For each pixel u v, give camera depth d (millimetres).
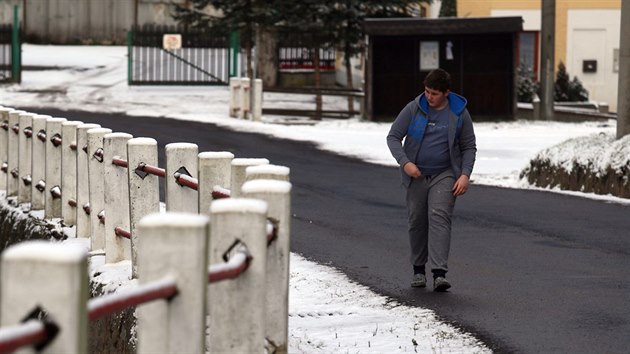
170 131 39875
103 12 74375
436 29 47281
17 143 24375
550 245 18844
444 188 14992
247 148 35750
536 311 13797
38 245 5883
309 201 24578
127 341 13406
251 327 8477
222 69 62219
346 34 51375
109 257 16797
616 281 15750
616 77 64875
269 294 9492
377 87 47875
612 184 25797
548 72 49500
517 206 23891
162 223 7141
